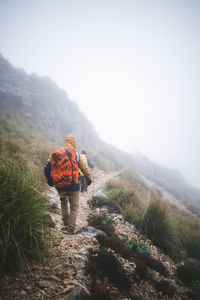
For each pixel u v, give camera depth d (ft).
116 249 9.45
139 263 9.05
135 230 14.33
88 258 7.51
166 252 12.88
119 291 6.70
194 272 10.29
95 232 10.85
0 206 5.83
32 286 5.14
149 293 7.55
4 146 16.51
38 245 6.59
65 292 5.19
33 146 28.43
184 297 8.30
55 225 10.52
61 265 6.40
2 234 5.74
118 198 20.48
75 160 10.08
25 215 6.16
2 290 4.71
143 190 37.58
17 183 6.46
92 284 6.13
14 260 5.60
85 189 21.18
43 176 16.63
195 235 17.33
